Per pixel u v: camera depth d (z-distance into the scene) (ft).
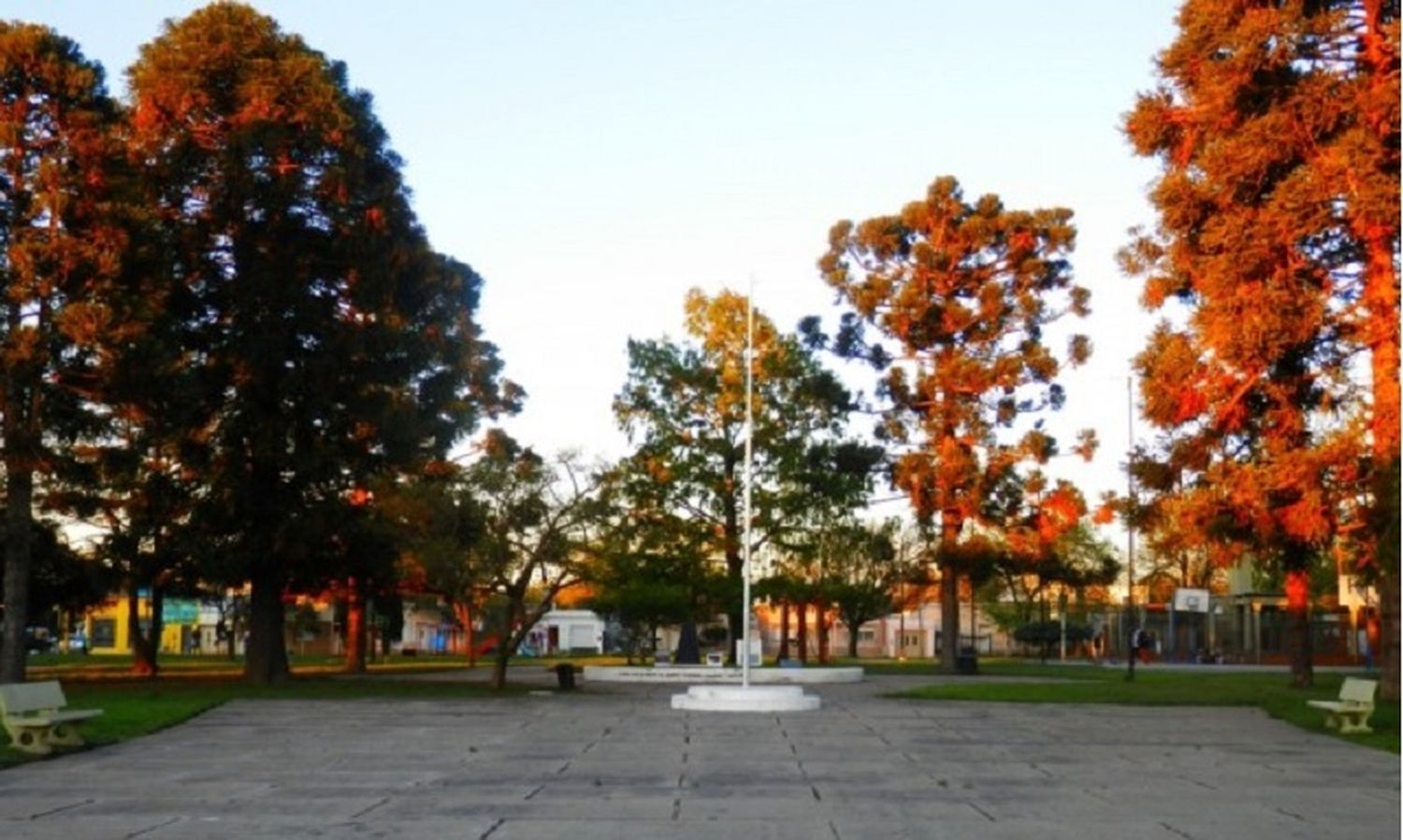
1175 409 106.11
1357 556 102.89
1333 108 95.25
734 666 168.45
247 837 41.83
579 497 130.82
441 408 149.79
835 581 224.94
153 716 87.76
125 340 108.88
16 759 64.28
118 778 57.72
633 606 176.24
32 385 107.96
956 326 183.73
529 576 129.39
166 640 335.26
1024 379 181.88
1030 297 181.98
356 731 82.07
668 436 183.11
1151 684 138.72
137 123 125.39
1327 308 98.48
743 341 184.85
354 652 178.19
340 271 130.62
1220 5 99.81
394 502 130.82
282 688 124.26
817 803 50.21
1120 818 46.70
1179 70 103.14
